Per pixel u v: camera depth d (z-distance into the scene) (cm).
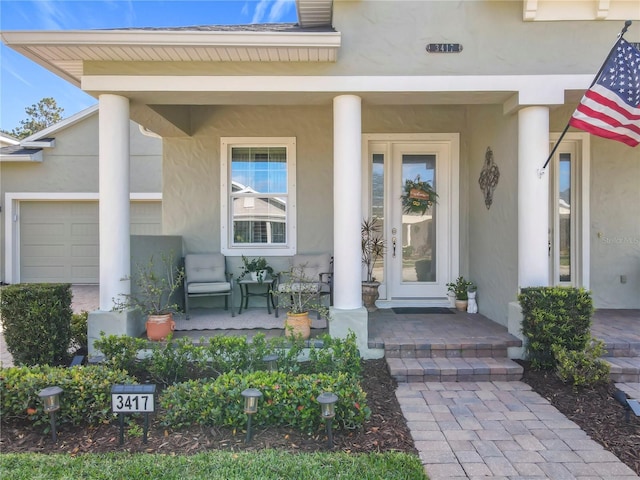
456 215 622
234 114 631
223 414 296
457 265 622
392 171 635
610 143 602
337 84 445
